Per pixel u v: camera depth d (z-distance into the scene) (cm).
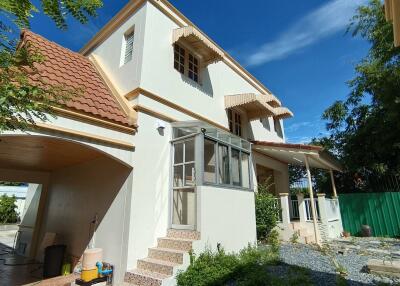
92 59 1116
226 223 834
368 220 1530
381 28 1369
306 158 1198
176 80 1001
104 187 838
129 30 1009
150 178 798
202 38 1036
